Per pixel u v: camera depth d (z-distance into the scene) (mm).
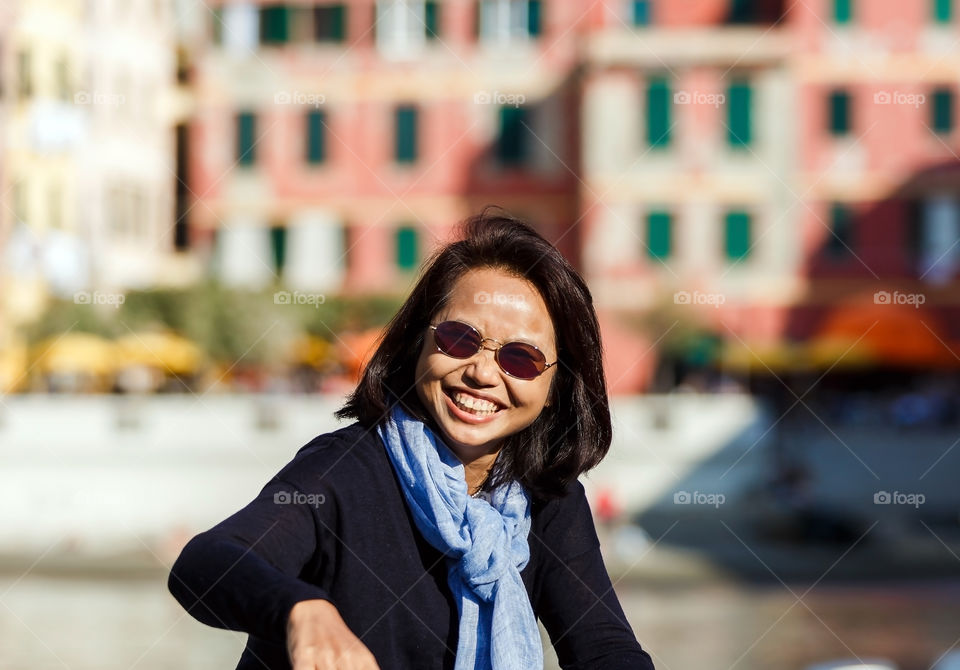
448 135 37750
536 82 37625
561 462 2643
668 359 33312
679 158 36375
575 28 37594
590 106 36438
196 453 26250
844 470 27359
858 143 36375
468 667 2422
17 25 33031
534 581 2615
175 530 25188
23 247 32812
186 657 13969
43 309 30078
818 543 24922
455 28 37781
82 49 34812
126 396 27016
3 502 25656
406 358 2600
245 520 2279
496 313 2547
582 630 2582
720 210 36406
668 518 26234
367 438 2496
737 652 14922
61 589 20297
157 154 36750
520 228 2635
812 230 36438
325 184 37812
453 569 2465
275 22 37906
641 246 36344
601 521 23922
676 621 17594
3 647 14547
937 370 33656
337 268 37750
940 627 17312
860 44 36375
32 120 33469
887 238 36250
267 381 29891
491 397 2514
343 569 2395
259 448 26344
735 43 36188
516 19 37719
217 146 37812
